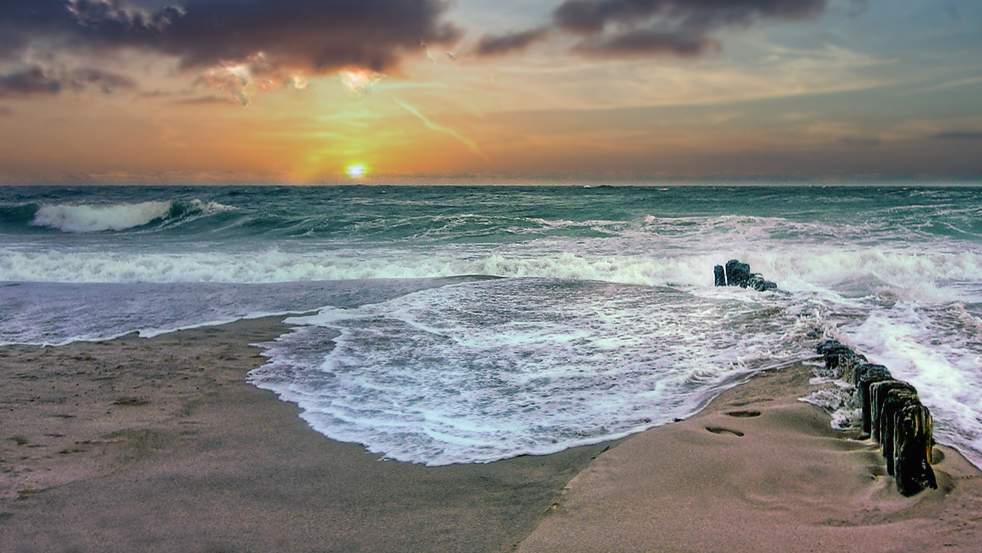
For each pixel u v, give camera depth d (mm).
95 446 4188
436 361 6211
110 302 9617
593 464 3609
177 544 2928
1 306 9297
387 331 7547
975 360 5172
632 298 9078
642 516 2969
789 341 6094
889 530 2688
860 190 51594
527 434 4277
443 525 3078
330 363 6266
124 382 5711
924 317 6863
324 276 12344
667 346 6324
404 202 36188
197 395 5328
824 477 3291
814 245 15773
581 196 42594
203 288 10773
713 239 17297
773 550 2574
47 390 5441
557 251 15477
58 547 2895
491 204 33375
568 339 6855
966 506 2828
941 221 19438
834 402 4395
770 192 46094
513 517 3131
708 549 2623
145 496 3449
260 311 8930
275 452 4102
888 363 5148
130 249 17031
